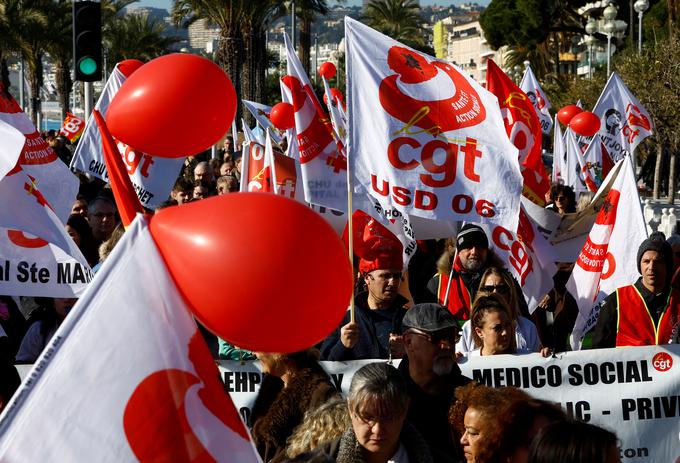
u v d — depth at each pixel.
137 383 2.68
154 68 4.38
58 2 48.47
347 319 6.34
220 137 4.62
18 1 46.38
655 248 6.35
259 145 9.70
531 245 7.36
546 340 7.95
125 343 2.69
